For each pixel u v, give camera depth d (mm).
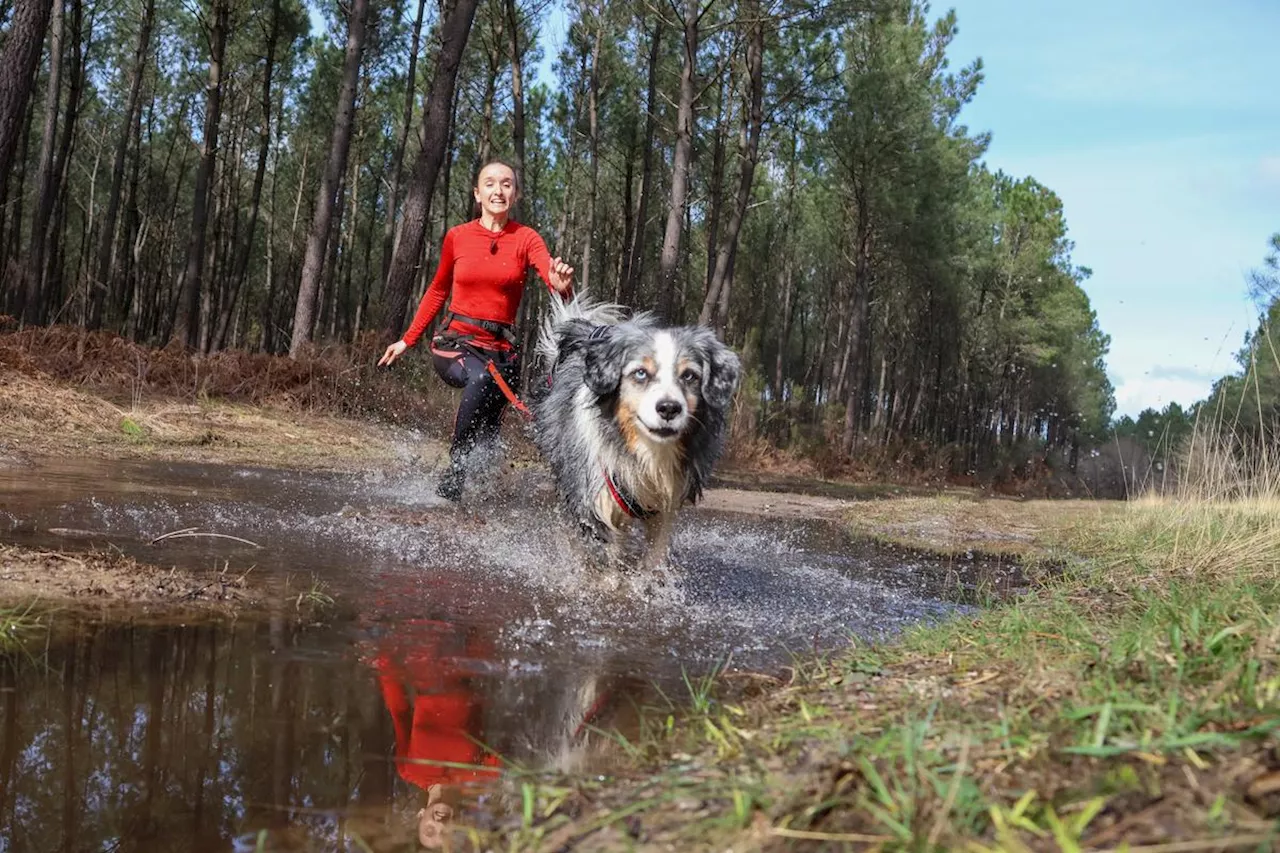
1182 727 1843
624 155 31703
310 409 13164
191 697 2451
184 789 1921
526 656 3156
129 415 9992
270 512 5832
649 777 2031
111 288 41656
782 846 1543
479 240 6605
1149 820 1479
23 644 2758
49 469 6887
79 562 3740
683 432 4902
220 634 3055
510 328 6836
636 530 6910
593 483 5016
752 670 3234
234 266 40875
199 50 34938
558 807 1891
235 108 37219
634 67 28859
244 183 46781
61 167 27672
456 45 16406
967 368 52719
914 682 2723
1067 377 62375
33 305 22125
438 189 39938
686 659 3322
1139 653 2518
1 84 10883
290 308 46875
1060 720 1989
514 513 6750
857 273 32312
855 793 1697
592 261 41344
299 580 3980
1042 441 62719
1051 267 52438
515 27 24188
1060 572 6301
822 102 26266
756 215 40250
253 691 2539
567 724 2494
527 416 6434
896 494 18141
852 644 3688
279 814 1837
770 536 7656
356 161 39500
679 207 18000
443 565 4707
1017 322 49594
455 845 1738
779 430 27859
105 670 2598
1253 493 7477
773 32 23016
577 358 5551
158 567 3895
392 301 16312
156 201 44750
